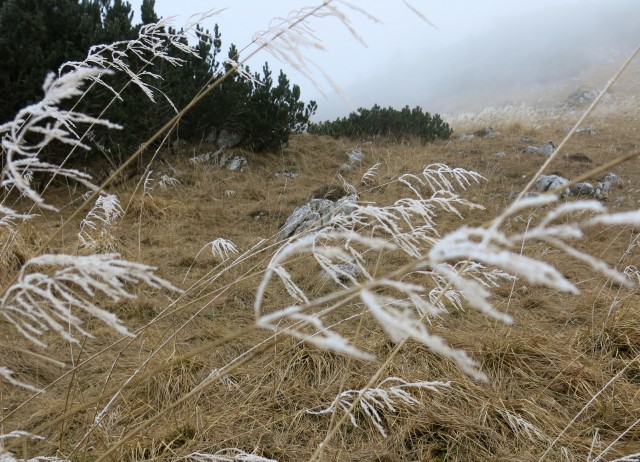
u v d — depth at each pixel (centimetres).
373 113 1291
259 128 960
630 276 456
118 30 735
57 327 92
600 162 1005
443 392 296
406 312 67
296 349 330
